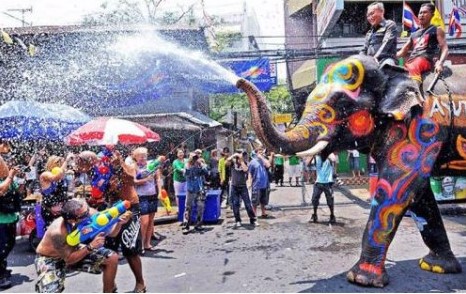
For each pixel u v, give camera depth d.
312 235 7.63
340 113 4.35
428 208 5.00
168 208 9.89
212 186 12.59
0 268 5.45
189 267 5.82
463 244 6.43
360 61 4.45
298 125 4.32
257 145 10.02
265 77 12.85
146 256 6.53
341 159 16.92
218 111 23.80
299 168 16.06
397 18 16.66
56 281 3.56
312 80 18.50
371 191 10.09
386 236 4.51
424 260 5.14
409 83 4.38
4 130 8.64
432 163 4.48
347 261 5.78
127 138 7.72
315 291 4.55
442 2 14.83
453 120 4.59
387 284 4.59
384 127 4.53
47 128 8.94
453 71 5.01
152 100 13.27
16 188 5.63
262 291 4.68
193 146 14.27
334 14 13.62
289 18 22.88
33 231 7.18
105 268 4.03
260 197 9.71
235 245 7.08
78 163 4.72
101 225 3.62
